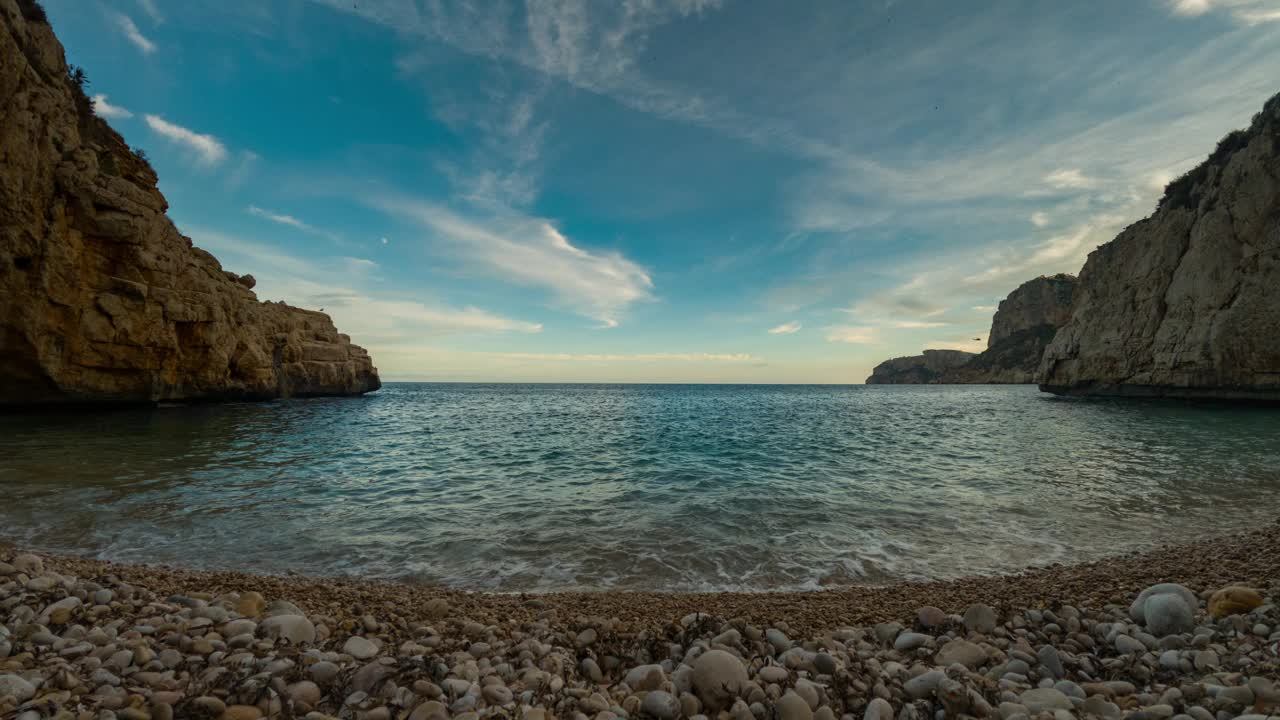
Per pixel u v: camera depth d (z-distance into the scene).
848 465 17.08
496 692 3.48
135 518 9.79
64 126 27.83
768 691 3.56
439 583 7.16
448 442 23.34
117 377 29.88
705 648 4.24
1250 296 39.66
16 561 5.27
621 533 9.45
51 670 3.35
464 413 43.62
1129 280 51.09
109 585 5.09
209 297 35.69
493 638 4.61
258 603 5.00
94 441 19.41
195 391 36.22
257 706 3.17
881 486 13.58
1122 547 8.70
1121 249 53.91
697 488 13.35
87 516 9.77
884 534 9.43
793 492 12.83
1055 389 60.16
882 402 64.62
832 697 3.60
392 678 3.58
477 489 13.20
